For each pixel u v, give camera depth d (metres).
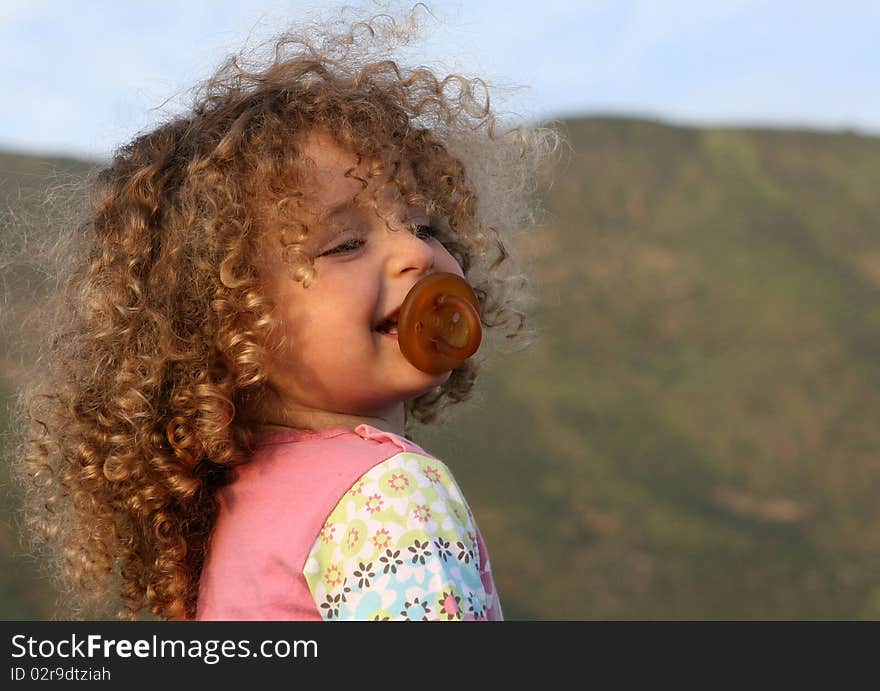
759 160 56.53
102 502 3.18
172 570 2.98
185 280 3.04
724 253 47.88
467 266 3.86
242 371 2.85
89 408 3.22
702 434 35.28
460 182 3.43
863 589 25.12
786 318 42.75
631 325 42.25
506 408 35.69
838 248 49.09
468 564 2.56
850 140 59.06
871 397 37.53
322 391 2.89
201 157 3.07
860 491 31.88
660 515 29.14
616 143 56.78
